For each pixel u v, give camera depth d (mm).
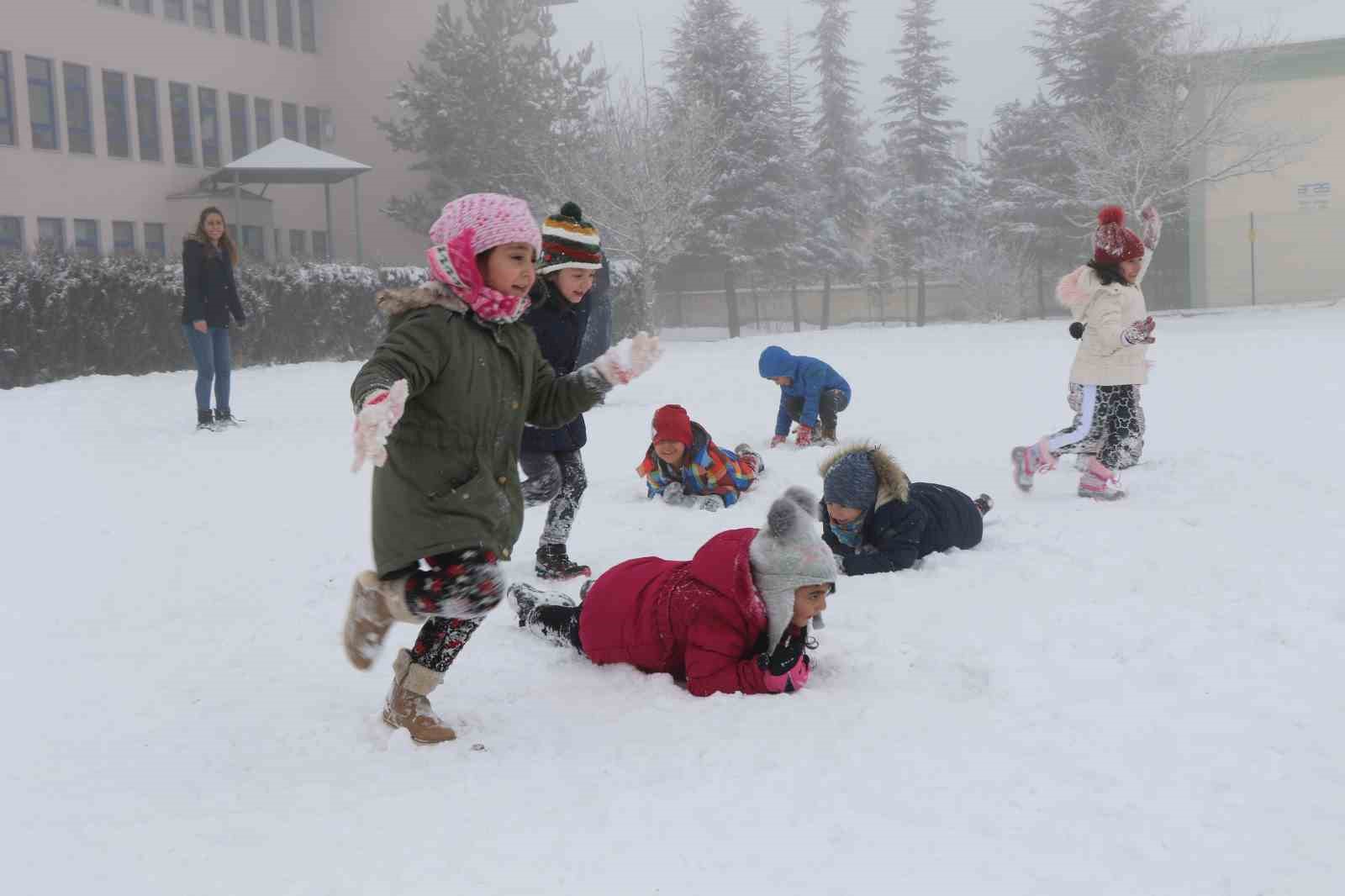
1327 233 36219
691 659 3699
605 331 12789
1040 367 17125
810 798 2855
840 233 51156
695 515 6652
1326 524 5660
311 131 40875
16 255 17891
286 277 21281
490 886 2482
